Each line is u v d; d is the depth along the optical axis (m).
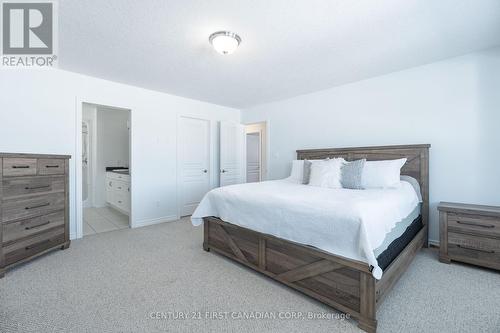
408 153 2.96
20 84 2.75
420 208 2.83
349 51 2.53
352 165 2.85
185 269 2.31
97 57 2.66
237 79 3.38
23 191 2.29
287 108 4.41
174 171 4.25
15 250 2.21
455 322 1.54
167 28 2.08
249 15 1.89
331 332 1.48
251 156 7.21
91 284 2.01
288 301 1.80
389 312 1.64
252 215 2.22
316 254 1.74
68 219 2.84
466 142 2.66
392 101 3.16
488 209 2.28
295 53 2.56
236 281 2.09
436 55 2.65
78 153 3.17
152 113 3.94
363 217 1.56
